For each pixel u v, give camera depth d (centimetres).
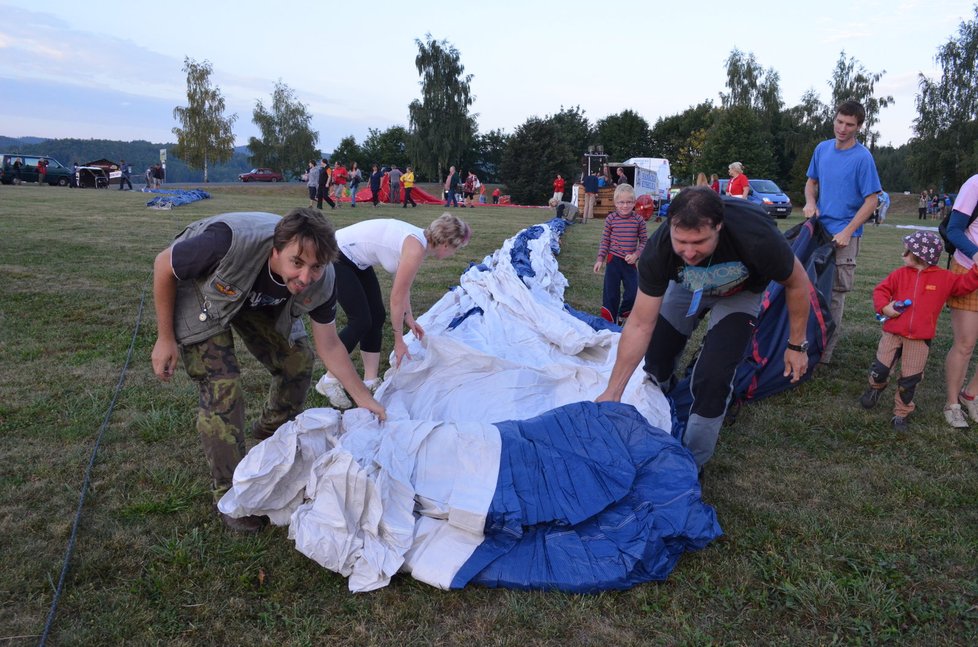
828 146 521
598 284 912
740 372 462
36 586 248
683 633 237
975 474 366
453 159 6291
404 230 415
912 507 330
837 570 277
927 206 3691
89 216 1476
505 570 261
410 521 273
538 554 268
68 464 336
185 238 261
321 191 2156
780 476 359
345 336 418
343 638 230
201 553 269
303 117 7525
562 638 234
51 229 1205
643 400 378
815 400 474
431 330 573
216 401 283
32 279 746
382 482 269
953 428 430
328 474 265
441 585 254
